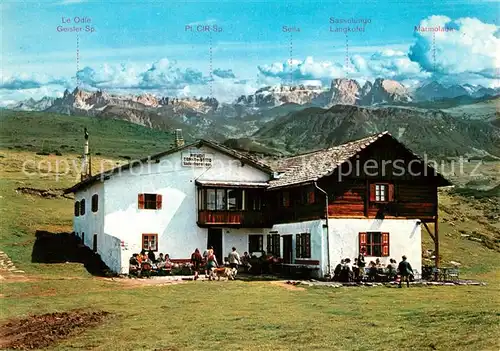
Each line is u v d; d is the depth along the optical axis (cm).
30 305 2747
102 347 1997
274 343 1978
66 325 2344
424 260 5491
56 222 5762
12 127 17338
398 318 2353
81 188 5150
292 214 4628
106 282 3609
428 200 4506
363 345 1914
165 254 4559
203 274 4241
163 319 2427
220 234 4803
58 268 4091
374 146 4397
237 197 4822
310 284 3697
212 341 2031
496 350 1773
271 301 2903
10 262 4122
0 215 5512
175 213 4628
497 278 4753
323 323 2284
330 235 4225
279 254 4775
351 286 3684
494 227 8006
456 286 3809
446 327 2111
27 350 1998
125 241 4475
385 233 4362
